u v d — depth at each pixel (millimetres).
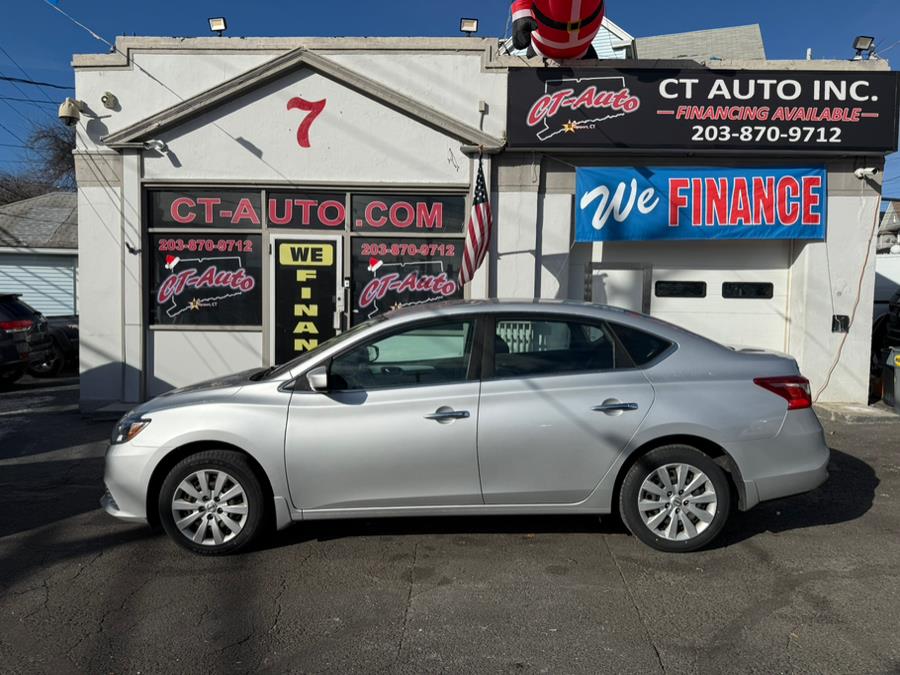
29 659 3125
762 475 4234
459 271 9062
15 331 11172
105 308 8836
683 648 3221
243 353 9016
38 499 5520
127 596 3758
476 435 4121
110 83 8758
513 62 8883
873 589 3840
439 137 8891
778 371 4398
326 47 8805
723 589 3836
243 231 8922
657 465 4203
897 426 8070
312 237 8938
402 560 4234
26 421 8539
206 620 3494
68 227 19344
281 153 8836
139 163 8750
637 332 4398
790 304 9438
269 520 4418
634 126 8750
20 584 3912
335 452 4121
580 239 9055
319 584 3904
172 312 9000
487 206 8406
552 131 8734
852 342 9102
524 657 3146
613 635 3340
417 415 4133
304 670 3047
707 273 9461
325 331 9016
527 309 4418
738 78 8688
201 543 4234
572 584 3896
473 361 4289
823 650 3197
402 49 8828
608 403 4164
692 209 9023
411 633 3361
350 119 8836
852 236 9047
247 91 8719
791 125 8727
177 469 4188
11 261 18062
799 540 4570
